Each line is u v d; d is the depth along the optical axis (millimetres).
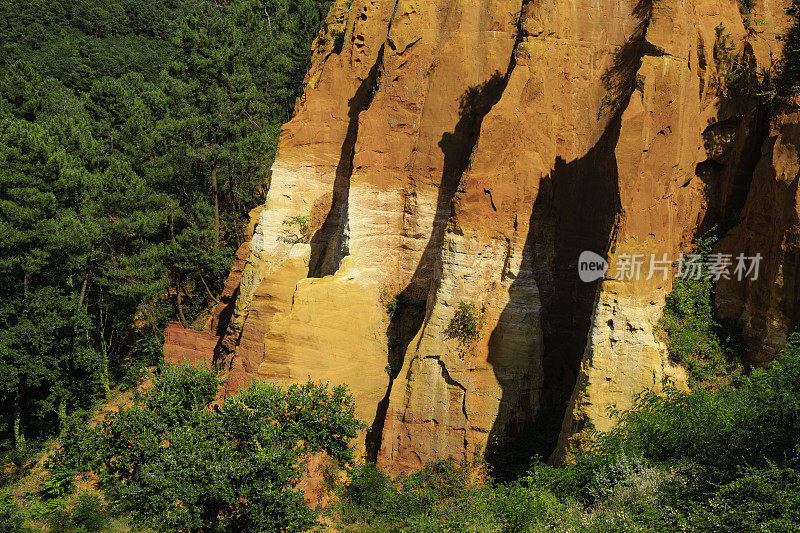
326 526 19609
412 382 23844
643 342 19859
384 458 24141
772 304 19797
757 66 22172
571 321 23672
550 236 23500
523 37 23656
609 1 24016
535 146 23125
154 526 17828
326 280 27422
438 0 28422
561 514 17531
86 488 30109
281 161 33594
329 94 33281
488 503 19562
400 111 28031
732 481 15445
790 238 19297
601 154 23219
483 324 23109
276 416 20531
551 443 22172
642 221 20109
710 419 17516
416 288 27516
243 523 18719
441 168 27344
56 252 37188
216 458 18656
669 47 20500
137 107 60812
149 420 20469
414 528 19156
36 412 35875
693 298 21344
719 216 22641
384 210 28000
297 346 26781
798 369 16250
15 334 34469
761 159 21422
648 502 16422
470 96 27094
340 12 36469
